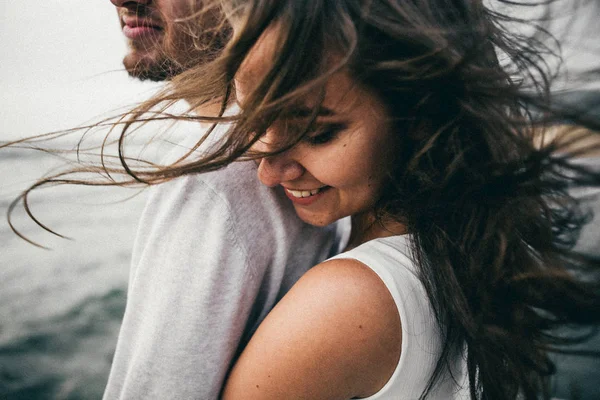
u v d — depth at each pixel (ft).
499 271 2.42
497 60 2.57
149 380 2.41
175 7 2.50
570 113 2.27
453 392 2.81
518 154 2.33
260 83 1.83
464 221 2.40
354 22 1.86
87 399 12.75
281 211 2.64
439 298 2.42
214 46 2.34
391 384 2.29
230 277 2.38
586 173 2.33
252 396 2.33
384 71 1.93
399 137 2.24
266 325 2.37
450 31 2.11
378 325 2.17
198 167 2.16
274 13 1.76
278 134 2.06
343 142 2.09
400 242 2.44
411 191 2.36
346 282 2.22
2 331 16.25
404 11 1.94
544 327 2.75
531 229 2.61
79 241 25.40
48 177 2.52
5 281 20.54
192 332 2.35
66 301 18.78
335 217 2.49
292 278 2.94
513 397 2.67
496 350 2.51
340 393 2.26
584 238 3.47
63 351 15.19
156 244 2.45
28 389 13.16
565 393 7.73
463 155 2.26
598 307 2.64
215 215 2.33
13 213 29.27
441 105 2.13
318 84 1.77
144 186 2.58
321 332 2.16
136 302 2.55
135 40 2.66
